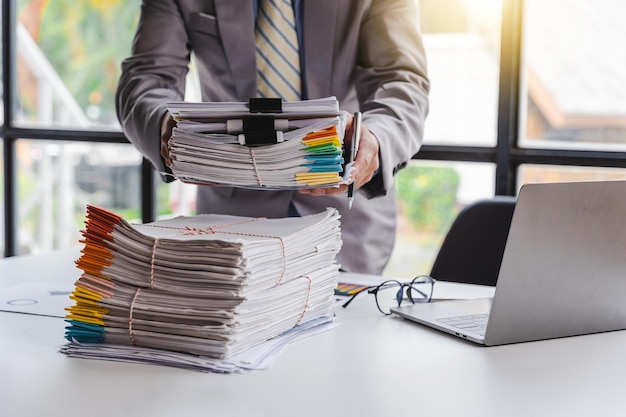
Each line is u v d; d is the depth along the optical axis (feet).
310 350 3.69
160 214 10.80
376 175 4.88
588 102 9.08
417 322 4.23
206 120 3.94
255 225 4.07
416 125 5.30
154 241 3.49
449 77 9.47
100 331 3.61
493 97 9.32
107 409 2.90
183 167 4.09
